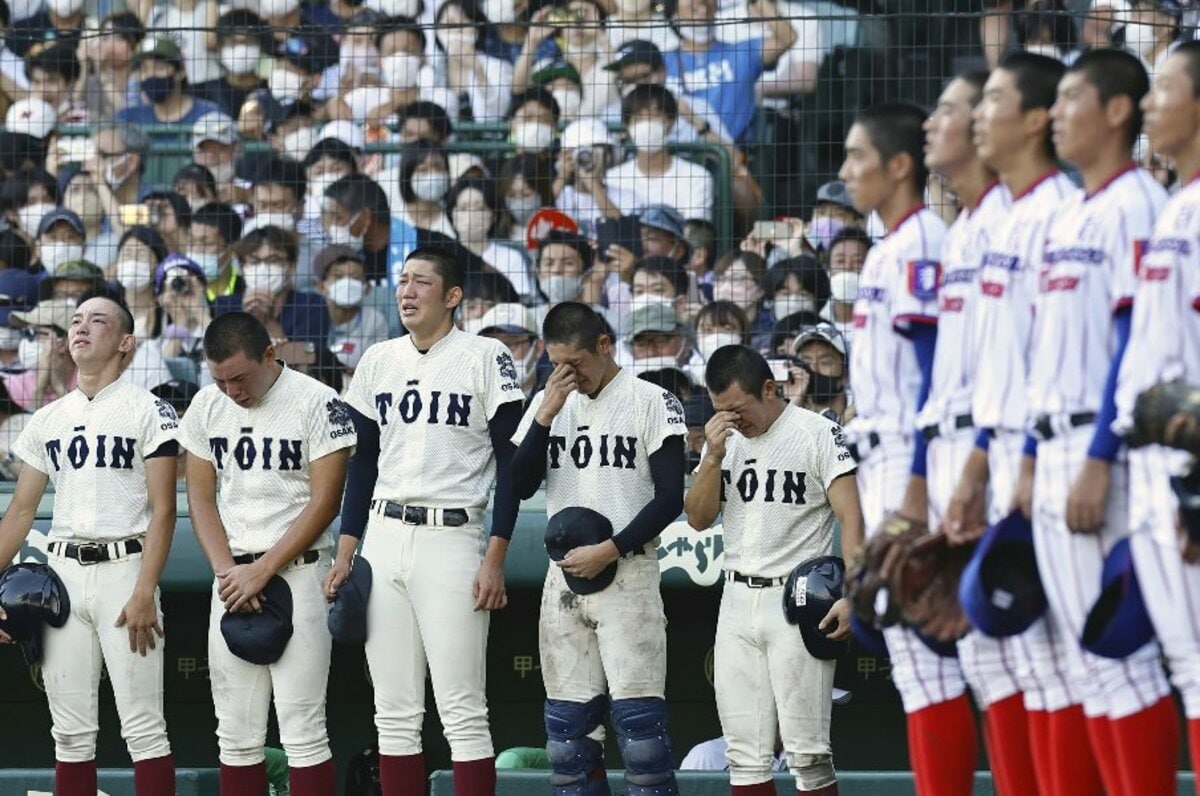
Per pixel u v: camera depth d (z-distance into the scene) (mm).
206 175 33781
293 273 32656
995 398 17359
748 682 25016
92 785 26922
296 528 25406
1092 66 16641
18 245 33344
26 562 27016
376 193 32844
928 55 31984
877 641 19531
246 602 25281
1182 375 15523
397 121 34406
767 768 25062
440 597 24938
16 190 33969
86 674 26703
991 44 31781
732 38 33531
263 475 25734
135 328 32531
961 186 18547
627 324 31938
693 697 30766
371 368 26031
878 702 30906
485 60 35875
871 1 35156
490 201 32906
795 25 32875
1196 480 15062
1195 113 15820
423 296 25359
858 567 18156
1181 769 28578
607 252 32281
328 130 35031
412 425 25312
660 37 35188
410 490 25109
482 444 25547
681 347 31109
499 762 29250
